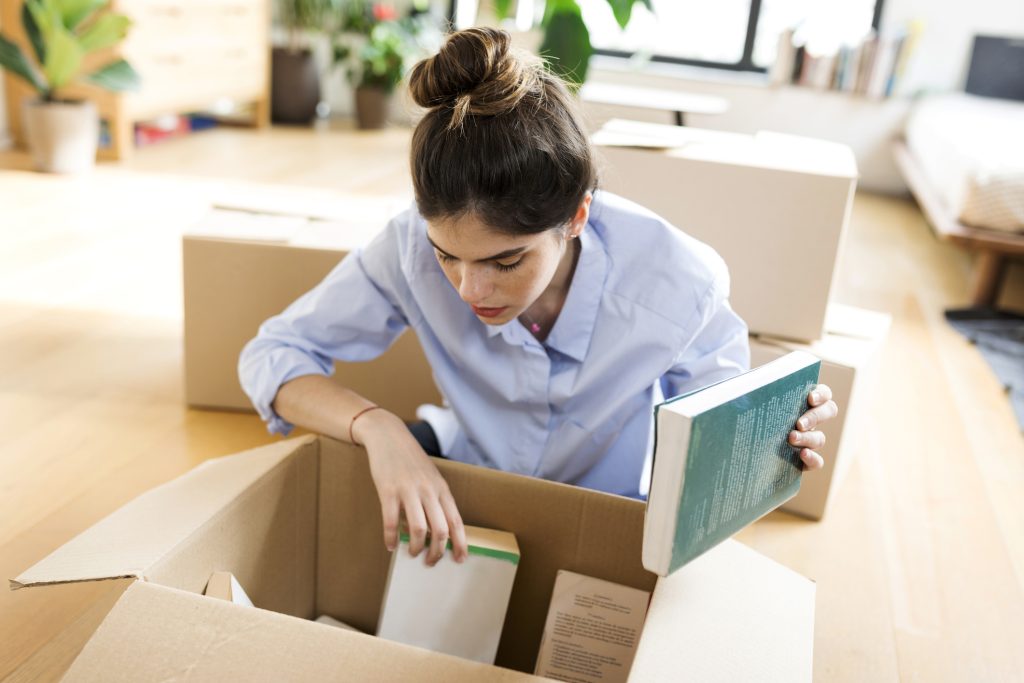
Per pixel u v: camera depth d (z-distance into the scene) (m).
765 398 0.80
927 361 2.49
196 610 0.69
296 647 0.67
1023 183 2.95
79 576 0.74
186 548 0.80
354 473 1.01
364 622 1.07
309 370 1.12
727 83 5.09
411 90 0.88
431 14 5.29
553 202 0.85
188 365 1.81
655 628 0.74
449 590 0.94
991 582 1.52
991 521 1.71
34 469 1.57
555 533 0.97
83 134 3.62
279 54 5.08
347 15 5.11
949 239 3.00
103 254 2.69
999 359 2.53
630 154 1.63
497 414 1.18
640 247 1.08
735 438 0.78
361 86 5.11
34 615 1.21
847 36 4.98
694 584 0.81
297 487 0.98
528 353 1.10
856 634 1.35
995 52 4.80
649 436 1.21
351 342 1.21
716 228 1.64
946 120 3.97
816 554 1.56
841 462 1.66
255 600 0.95
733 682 0.70
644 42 5.34
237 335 1.79
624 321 1.09
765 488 0.87
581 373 1.11
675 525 0.74
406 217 1.12
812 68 4.98
